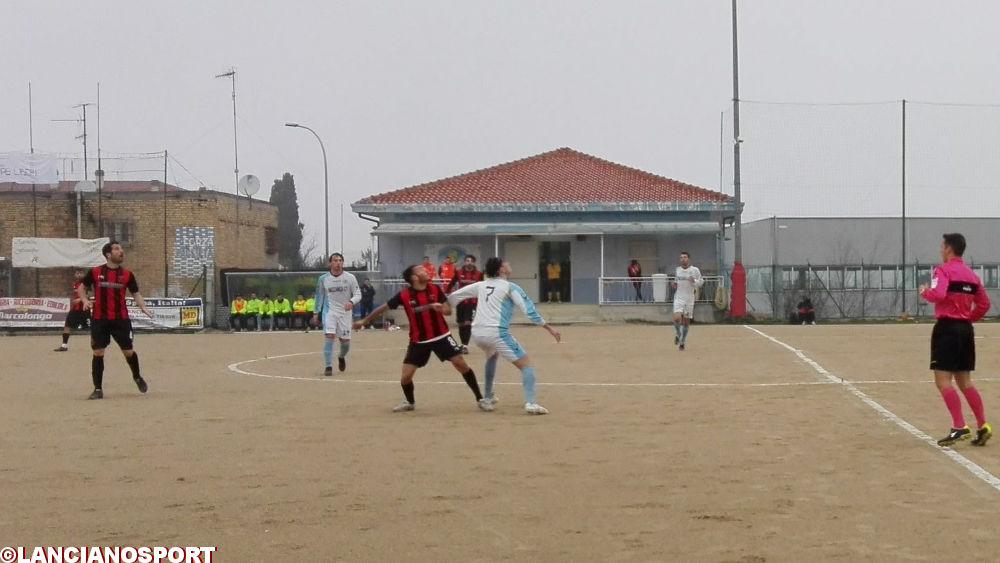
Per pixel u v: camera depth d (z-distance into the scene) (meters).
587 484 8.47
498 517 7.43
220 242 51.12
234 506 7.85
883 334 29.08
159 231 50.34
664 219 45.06
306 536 6.99
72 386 16.97
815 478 8.63
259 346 28.05
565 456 9.71
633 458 9.58
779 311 43.03
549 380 16.66
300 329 41.41
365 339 30.86
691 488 8.29
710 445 10.23
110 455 10.03
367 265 51.81
